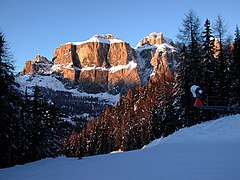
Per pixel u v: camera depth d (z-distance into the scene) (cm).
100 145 8125
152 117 5528
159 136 5188
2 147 2567
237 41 3694
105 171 1316
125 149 6856
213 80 3516
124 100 9925
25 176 1441
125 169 1314
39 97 3922
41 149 3906
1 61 2358
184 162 1373
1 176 1541
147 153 2123
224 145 2033
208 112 3497
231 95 3566
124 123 7900
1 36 2369
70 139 10112
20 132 3206
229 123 2934
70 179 1154
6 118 2419
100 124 9012
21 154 3344
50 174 1427
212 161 1323
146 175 1073
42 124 3906
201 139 2661
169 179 949
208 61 3550
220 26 3669
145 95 8069
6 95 2388
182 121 3762
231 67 3641
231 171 1015
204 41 3619
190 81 3553
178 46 3578
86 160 2316
